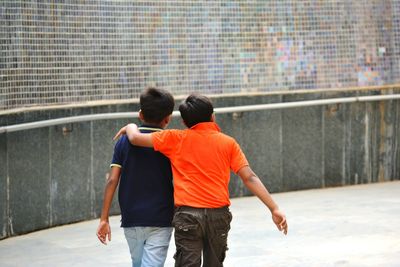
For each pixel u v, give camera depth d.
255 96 21.97
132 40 20.31
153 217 9.55
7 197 16.75
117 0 19.98
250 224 17.72
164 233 9.65
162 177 9.63
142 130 9.83
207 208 9.34
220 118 21.45
